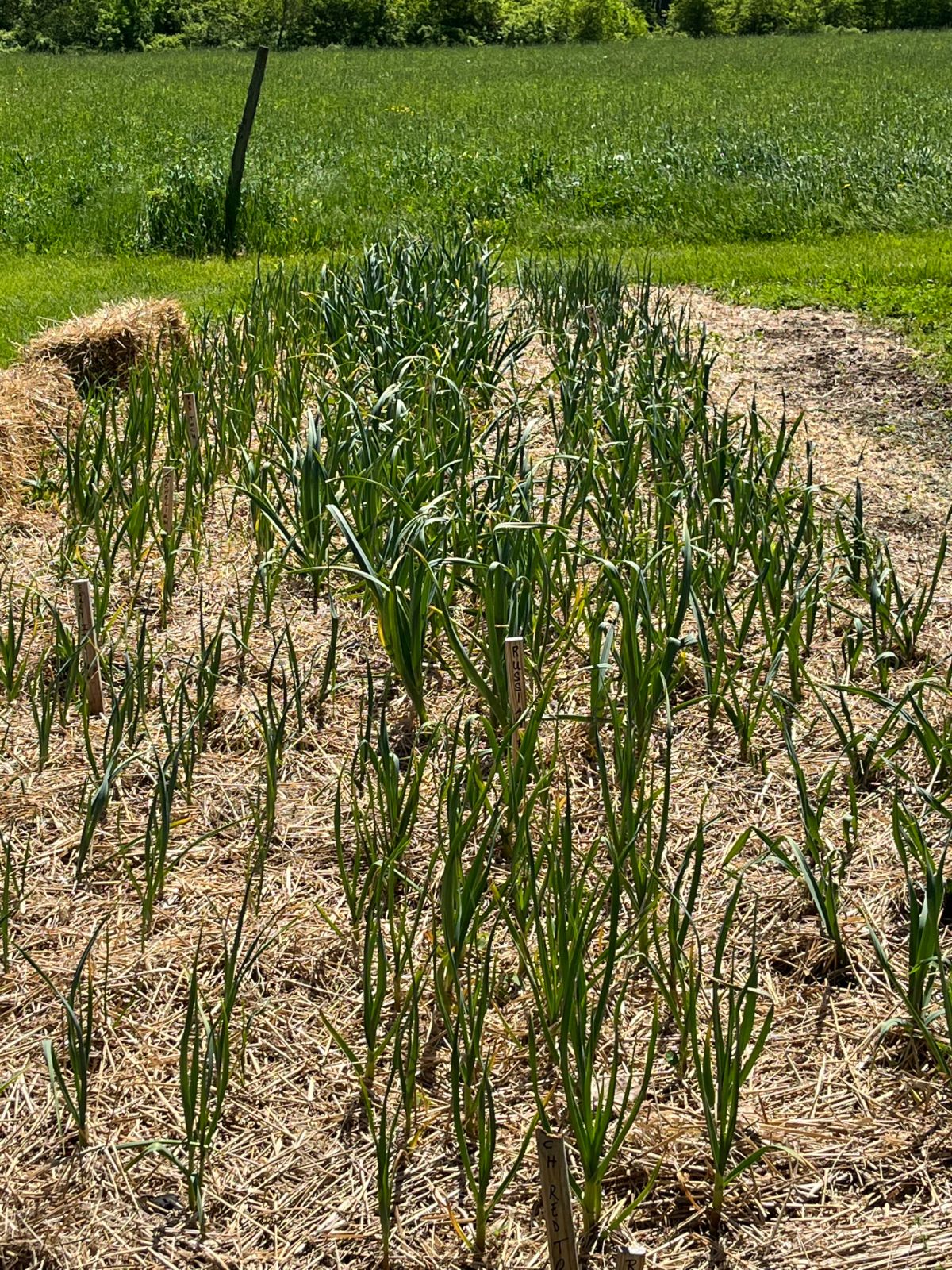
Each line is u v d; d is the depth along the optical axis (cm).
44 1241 245
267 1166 261
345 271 768
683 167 1415
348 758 397
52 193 1398
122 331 717
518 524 364
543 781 329
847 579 470
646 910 295
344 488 499
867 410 746
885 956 287
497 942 316
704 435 547
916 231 1257
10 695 422
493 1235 246
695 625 464
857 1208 250
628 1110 271
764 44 4188
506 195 1371
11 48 4369
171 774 324
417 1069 284
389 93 2539
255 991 306
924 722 348
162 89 2633
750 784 385
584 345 712
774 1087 279
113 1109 273
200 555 525
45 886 340
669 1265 239
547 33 4797
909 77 2778
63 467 617
